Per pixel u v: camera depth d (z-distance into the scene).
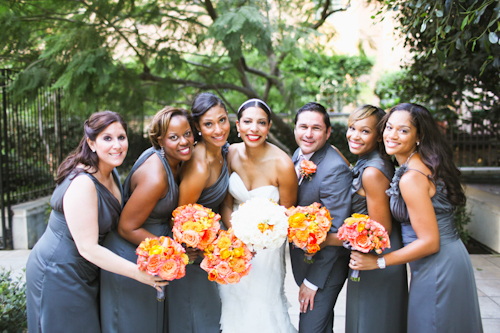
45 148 5.87
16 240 5.07
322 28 6.92
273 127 9.42
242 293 2.19
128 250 1.98
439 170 1.83
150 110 6.67
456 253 1.87
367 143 2.06
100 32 4.66
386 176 1.95
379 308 2.03
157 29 5.61
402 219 1.94
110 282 1.98
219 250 1.77
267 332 2.15
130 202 1.89
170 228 2.10
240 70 6.48
